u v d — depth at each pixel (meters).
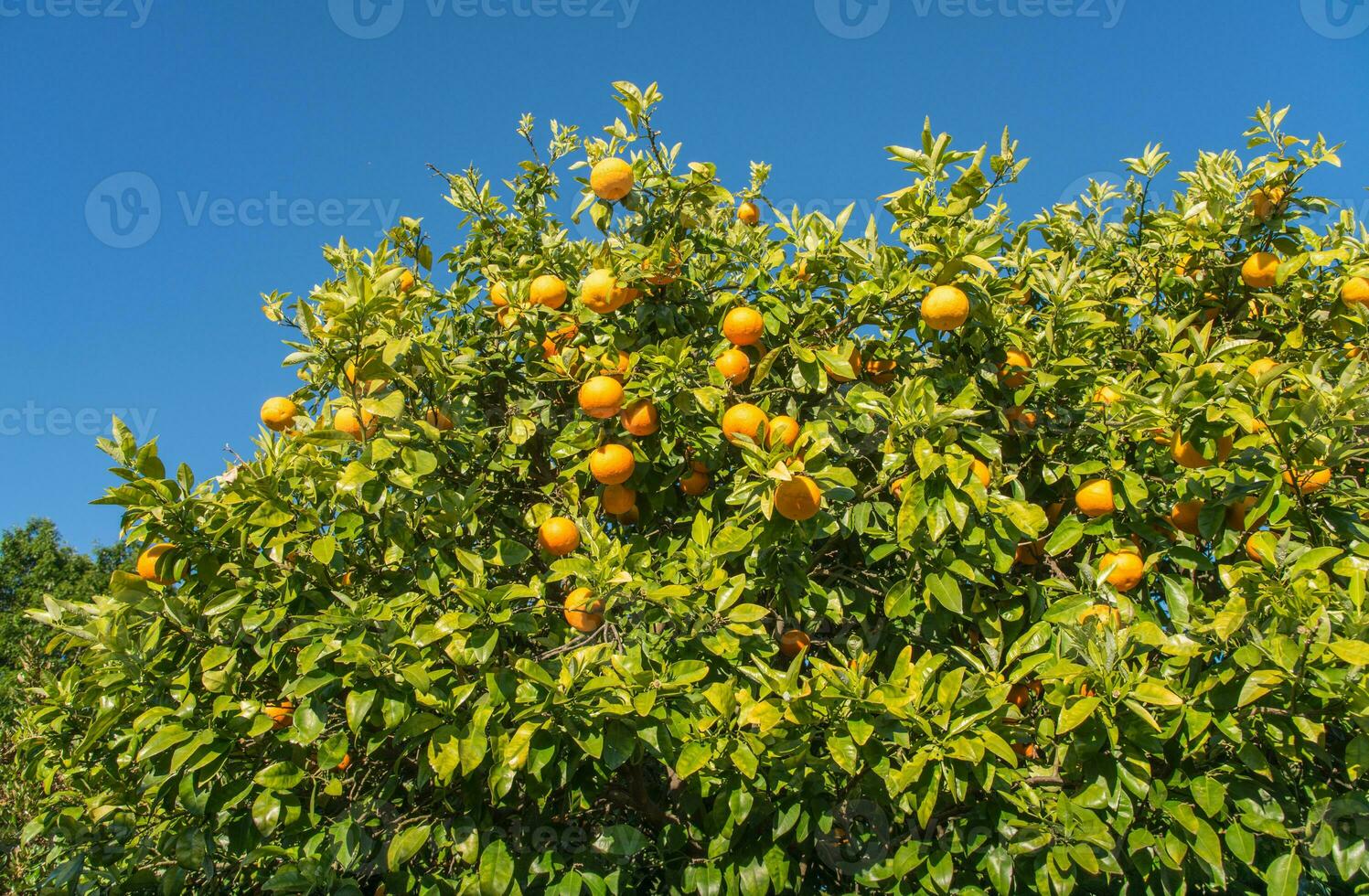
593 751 3.02
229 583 3.95
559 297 4.68
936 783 2.90
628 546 3.72
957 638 4.36
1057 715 3.28
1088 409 4.34
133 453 3.76
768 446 3.68
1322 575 3.04
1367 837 2.87
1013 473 4.13
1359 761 2.85
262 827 3.36
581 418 4.51
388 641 3.28
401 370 4.23
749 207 5.91
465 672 3.46
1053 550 3.81
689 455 4.49
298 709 3.32
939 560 3.45
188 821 3.68
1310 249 5.25
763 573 3.81
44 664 7.50
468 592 3.34
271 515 3.62
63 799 4.48
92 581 20.86
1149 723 2.99
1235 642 3.15
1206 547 4.24
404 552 3.87
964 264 4.00
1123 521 4.15
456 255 5.82
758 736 3.12
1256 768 2.95
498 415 5.05
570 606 3.79
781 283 4.62
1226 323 5.32
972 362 4.31
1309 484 3.60
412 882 3.48
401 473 3.68
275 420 4.77
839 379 4.47
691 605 3.40
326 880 3.31
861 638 4.14
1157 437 4.02
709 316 4.61
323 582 3.83
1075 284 4.96
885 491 4.05
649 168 4.80
